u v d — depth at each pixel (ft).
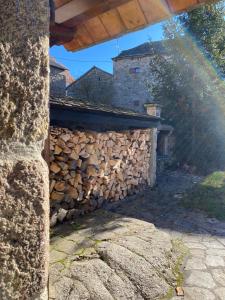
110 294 7.72
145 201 19.10
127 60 55.52
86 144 15.28
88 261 9.03
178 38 33.30
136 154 20.62
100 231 11.97
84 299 7.32
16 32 1.70
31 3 1.78
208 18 32.22
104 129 17.31
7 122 1.68
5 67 1.66
